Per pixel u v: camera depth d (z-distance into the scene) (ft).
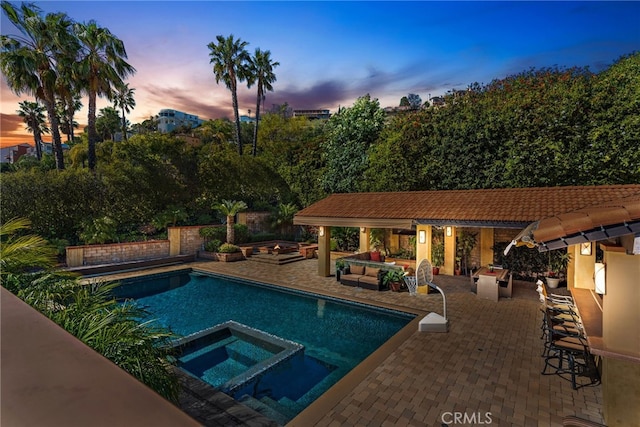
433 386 20.53
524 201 39.55
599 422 16.97
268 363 24.30
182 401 18.34
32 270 26.27
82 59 62.95
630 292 14.69
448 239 51.90
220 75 98.68
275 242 77.56
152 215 68.23
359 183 71.10
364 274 46.11
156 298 43.32
